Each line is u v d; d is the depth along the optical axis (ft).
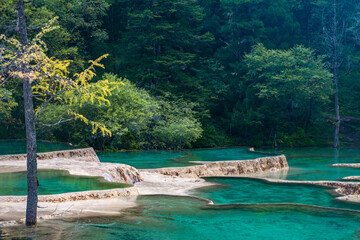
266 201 47.39
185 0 143.13
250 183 61.98
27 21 105.81
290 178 68.44
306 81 141.49
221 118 151.33
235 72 154.61
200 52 157.99
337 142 144.97
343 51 185.47
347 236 28.84
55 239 24.89
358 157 104.94
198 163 77.10
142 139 114.32
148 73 134.92
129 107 106.52
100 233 27.09
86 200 39.73
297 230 30.22
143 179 62.13
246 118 144.05
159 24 136.67
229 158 87.97
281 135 148.46
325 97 145.59
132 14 132.98
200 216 34.42
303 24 186.70
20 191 41.06
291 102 155.22
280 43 162.61
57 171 56.18
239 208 38.37
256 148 138.31
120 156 91.91
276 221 33.09
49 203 37.04
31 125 27.25
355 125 161.27
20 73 24.29
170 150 112.78
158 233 28.09
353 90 183.32
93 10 133.80
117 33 153.99
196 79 143.84
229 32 159.43
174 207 38.27
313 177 69.05
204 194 52.03
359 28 193.67
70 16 128.88
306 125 154.40
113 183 47.42
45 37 114.83
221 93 151.12
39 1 114.93
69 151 76.02
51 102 110.63
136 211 35.60
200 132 120.57
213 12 166.91
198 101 138.72
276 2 167.84
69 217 31.65
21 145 101.65
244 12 162.71
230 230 29.84
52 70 27.35
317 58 164.25
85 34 151.23
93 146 104.73
